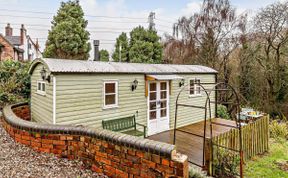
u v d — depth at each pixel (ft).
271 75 49.24
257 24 50.44
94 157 11.96
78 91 21.26
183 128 30.96
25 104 29.22
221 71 56.49
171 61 71.51
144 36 80.18
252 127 21.54
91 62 25.11
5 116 18.97
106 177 11.34
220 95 51.57
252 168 18.81
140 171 10.13
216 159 16.20
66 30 66.33
